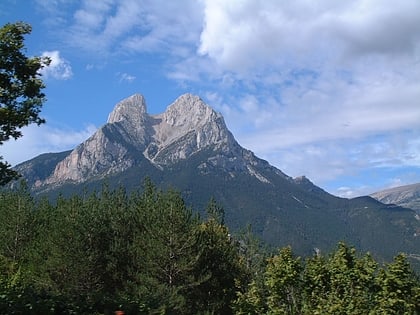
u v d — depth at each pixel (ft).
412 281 45.14
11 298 43.39
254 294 52.90
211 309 113.39
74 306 47.11
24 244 150.71
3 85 46.78
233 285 120.88
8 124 45.80
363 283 46.98
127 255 116.88
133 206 136.56
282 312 48.57
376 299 45.39
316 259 52.26
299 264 51.29
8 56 46.32
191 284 109.91
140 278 107.14
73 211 127.44
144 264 111.55
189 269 109.09
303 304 49.60
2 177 46.39
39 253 124.36
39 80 48.70
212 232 135.74
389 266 45.42
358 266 47.55
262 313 51.78
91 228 118.21
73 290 111.14
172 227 111.75
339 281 48.29
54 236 117.60
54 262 112.57
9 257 149.89
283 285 50.55
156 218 117.60
